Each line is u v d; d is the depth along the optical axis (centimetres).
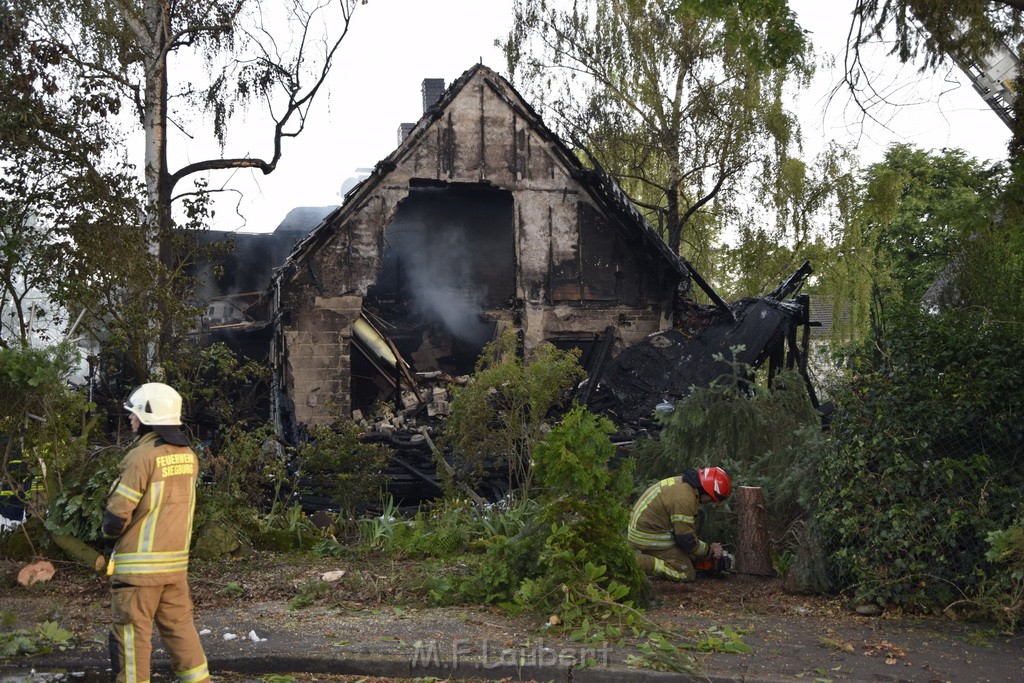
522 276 1966
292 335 1858
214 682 572
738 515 818
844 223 2675
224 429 1238
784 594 764
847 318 2803
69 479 870
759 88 2647
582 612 671
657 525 791
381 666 588
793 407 988
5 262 1262
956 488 727
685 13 1060
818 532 768
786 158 2681
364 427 1622
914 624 682
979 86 1084
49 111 1429
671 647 593
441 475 1251
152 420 499
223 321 2308
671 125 2744
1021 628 670
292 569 858
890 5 1027
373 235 1894
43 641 621
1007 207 1022
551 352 1223
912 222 3112
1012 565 680
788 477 850
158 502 488
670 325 2006
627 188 2825
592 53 2670
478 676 579
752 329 1833
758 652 602
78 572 830
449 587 754
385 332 2141
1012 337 752
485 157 1945
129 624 481
